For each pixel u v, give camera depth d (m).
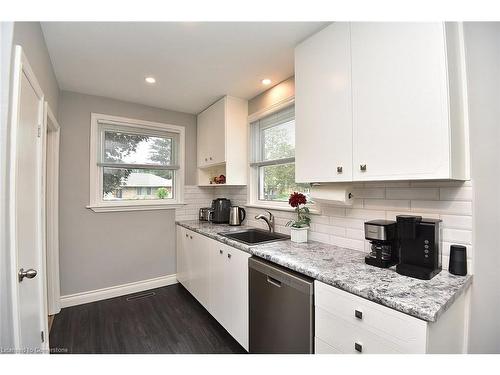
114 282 2.79
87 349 1.84
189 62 2.00
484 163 1.21
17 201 1.08
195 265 2.60
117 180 2.90
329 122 1.47
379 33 1.21
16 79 1.05
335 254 1.54
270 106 2.48
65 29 1.56
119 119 2.84
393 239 1.29
